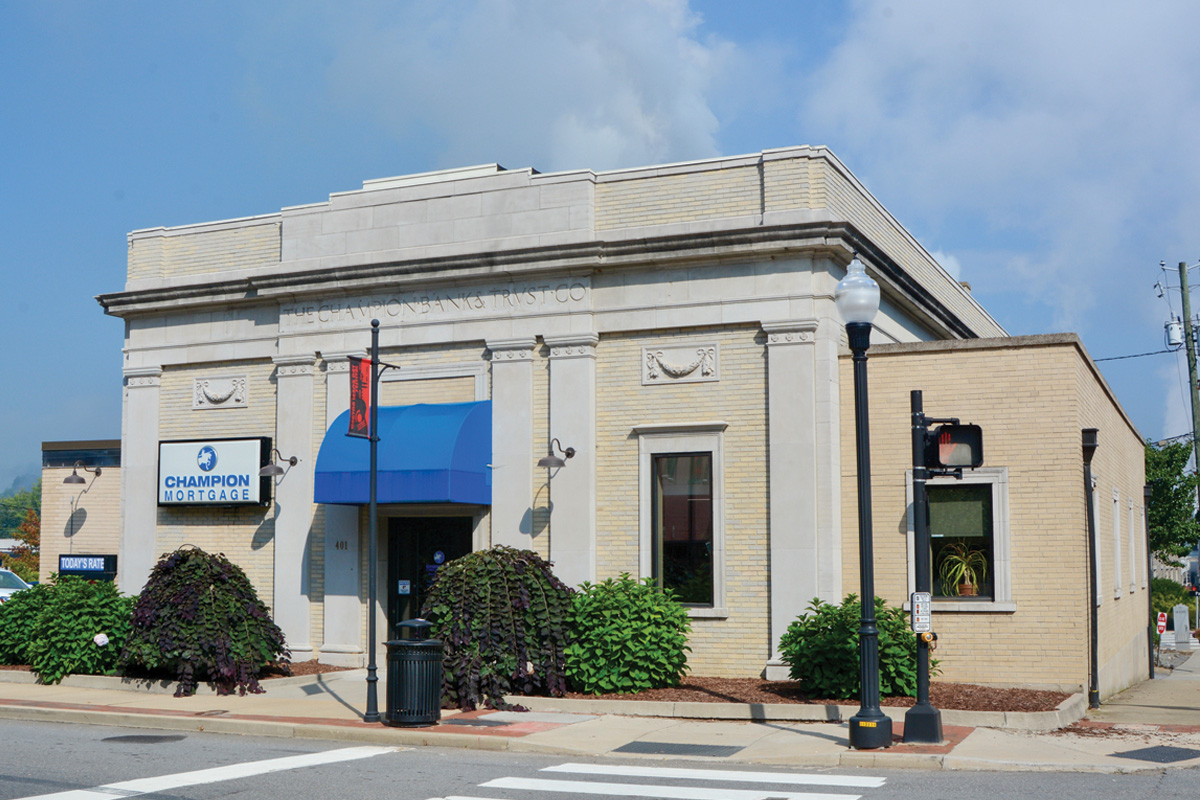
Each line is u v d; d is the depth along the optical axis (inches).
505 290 795.4
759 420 729.0
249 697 689.0
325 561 829.8
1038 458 682.8
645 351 761.6
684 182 762.8
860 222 802.8
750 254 732.7
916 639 558.9
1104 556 795.4
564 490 761.0
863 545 515.2
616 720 592.4
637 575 744.3
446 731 552.7
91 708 640.4
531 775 457.7
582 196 778.8
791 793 416.2
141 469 912.3
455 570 662.5
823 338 717.9
